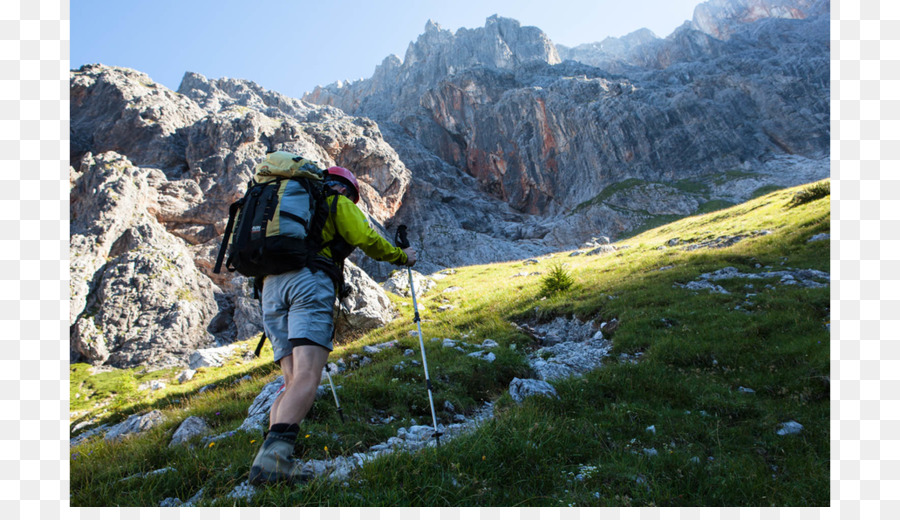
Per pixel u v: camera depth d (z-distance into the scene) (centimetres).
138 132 8181
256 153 7869
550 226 10719
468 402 802
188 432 745
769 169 10406
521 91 12888
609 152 11400
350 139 9450
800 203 3144
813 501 400
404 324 1861
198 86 14500
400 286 2888
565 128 12062
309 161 373
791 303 1298
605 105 11744
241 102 13225
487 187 13125
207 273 6281
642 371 900
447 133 14088
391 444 540
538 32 18675
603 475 433
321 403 671
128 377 3450
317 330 344
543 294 1881
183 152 8194
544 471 424
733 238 2636
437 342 1245
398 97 17800
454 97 14025
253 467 335
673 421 646
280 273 350
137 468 475
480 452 425
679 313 1324
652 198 10025
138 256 5269
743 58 13588
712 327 1178
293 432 335
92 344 4484
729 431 619
